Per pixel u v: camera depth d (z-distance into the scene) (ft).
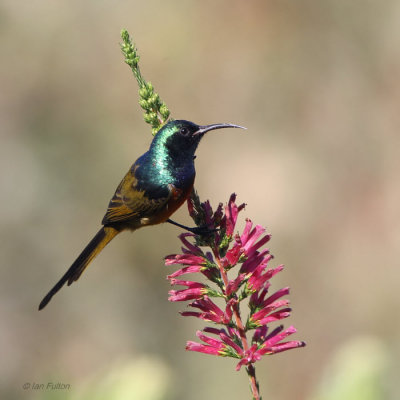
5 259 51.80
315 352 44.68
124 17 56.24
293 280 48.73
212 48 54.90
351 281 48.06
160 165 20.43
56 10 56.70
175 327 49.90
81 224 53.47
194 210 13.48
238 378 40.68
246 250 12.92
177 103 54.29
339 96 54.19
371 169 52.03
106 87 55.62
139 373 14.97
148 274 51.60
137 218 21.12
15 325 49.60
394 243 48.73
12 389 47.16
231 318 12.53
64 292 51.29
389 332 45.09
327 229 50.31
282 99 54.39
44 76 55.72
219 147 53.47
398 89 53.47
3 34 56.08
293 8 55.21
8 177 53.67
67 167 54.39
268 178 51.93
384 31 54.75
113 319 49.90
